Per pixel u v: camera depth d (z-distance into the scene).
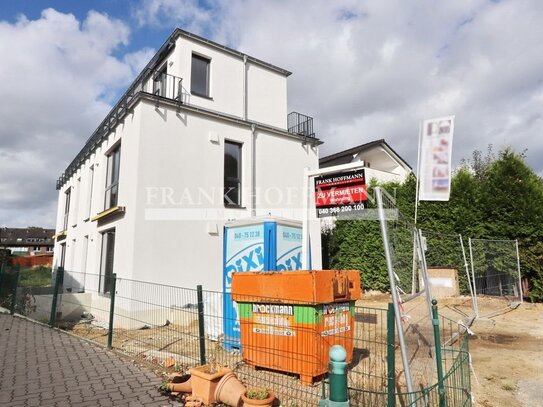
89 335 7.87
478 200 12.05
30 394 4.32
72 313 10.31
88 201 14.81
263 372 4.98
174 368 5.21
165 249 9.77
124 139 10.78
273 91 14.01
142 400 4.14
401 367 4.89
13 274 10.60
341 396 2.39
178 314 7.62
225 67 12.66
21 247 66.81
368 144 21.41
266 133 12.95
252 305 5.18
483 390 4.59
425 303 4.56
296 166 13.67
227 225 6.95
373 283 13.61
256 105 13.35
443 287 10.37
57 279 8.78
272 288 4.92
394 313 3.29
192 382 4.11
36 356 5.90
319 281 4.61
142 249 9.38
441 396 2.86
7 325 8.44
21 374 5.03
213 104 12.09
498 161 12.28
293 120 14.20
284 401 4.01
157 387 4.54
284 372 4.83
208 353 5.92
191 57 11.89
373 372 4.73
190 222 10.38
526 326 8.26
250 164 12.24
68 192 20.22
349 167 6.33
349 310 5.10
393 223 4.17
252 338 5.14
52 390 4.45
